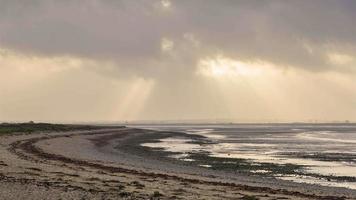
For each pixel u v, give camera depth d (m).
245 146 90.12
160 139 117.00
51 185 26.17
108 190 25.53
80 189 25.16
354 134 163.62
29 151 53.94
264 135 152.12
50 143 72.25
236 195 27.23
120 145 87.88
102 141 97.19
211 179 37.53
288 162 57.72
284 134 163.00
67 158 48.41
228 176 42.34
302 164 55.38
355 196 32.06
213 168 50.00
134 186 28.34
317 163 56.62
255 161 58.34
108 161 49.84
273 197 27.70
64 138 90.12
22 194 22.78
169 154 67.75
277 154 70.06
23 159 43.16
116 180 30.88
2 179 27.67
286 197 28.23
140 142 101.69
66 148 65.69
